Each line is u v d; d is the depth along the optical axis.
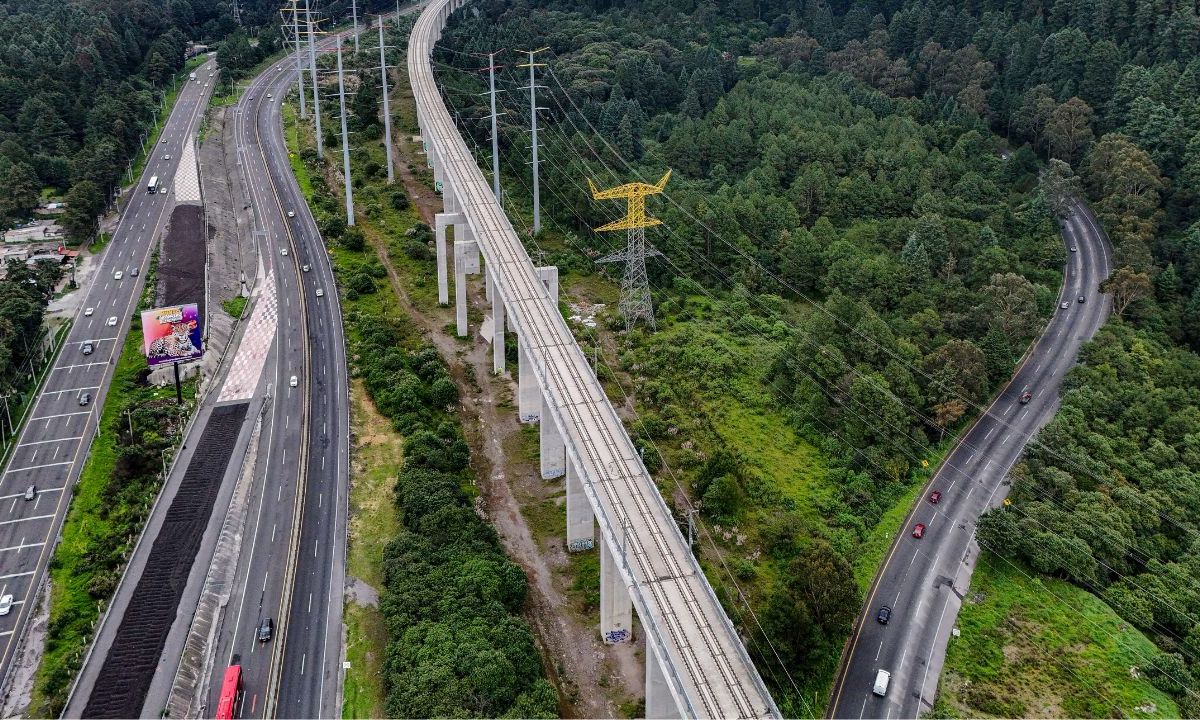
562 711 122.81
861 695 124.44
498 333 191.88
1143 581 141.12
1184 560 144.25
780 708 119.56
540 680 121.31
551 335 166.62
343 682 121.19
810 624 124.50
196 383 181.00
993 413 180.75
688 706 98.75
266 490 154.62
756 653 124.94
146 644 125.69
